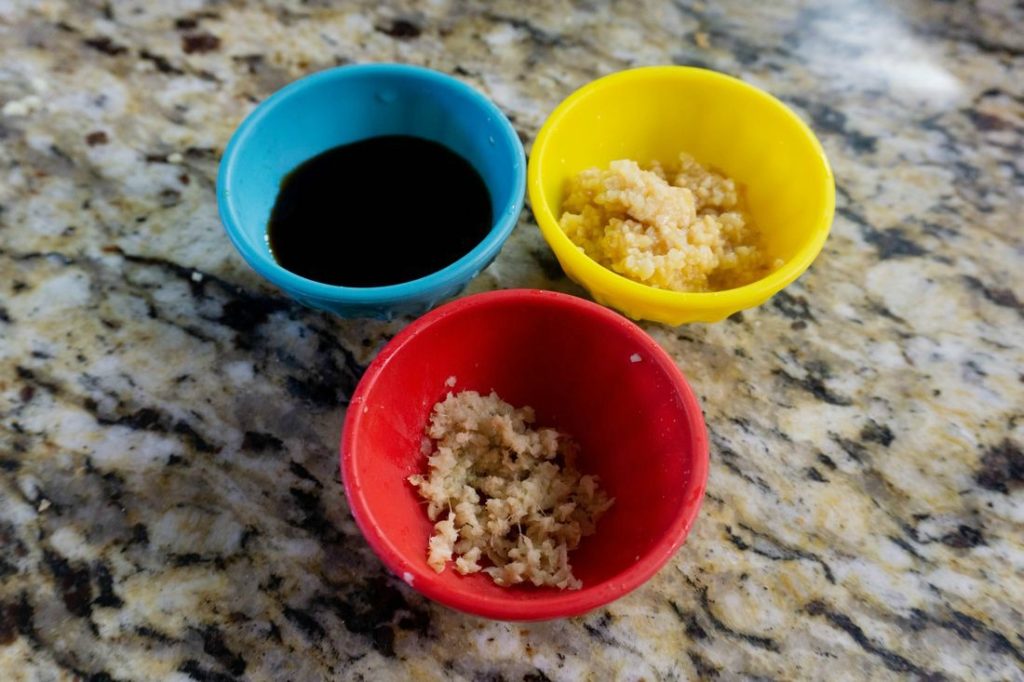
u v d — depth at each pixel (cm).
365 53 100
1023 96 99
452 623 66
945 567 70
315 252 75
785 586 69
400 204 79
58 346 78
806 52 103
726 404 78
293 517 71
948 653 66
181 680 63
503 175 75
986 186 92
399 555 54
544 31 103
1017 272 86
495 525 64
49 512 70
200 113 94
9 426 74
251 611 66
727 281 78
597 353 67
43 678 63
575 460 71
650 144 85
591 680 64
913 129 97
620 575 53
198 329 80
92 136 92
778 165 80
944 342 82
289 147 78
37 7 101
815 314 83
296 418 76
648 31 104
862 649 66
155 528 70
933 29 105
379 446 62
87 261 83
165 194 88
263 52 99
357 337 81
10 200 87
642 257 71
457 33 102
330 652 65
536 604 52
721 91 79
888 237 88
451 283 66
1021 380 80
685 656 66
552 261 86
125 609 66
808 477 74
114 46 98
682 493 57
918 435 77
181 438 74
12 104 93
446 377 70
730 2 107
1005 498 74
